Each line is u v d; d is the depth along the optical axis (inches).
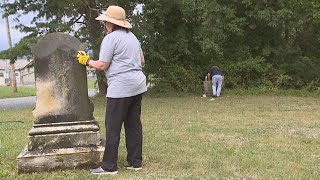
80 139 205.5
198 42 748.6
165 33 797.9
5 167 210.4
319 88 724.7
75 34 653.9
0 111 589.3
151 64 790.5
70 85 206.5
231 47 818.8
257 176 193.5
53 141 203.5
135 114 203.2
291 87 800.3
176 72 787.4
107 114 195.3
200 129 336.8
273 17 748.6
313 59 826.8
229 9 748.6
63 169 201.2
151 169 206.5
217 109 507.8
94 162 203.3
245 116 433.4
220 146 263.6
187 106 552.7
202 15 754.2
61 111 206.2
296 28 819.4
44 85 204.7
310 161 224.8
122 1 674.2
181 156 234.4
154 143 274.5
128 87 191.5
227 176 193.8
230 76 792.3
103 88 775.1
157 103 606.9
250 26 802.2
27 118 459.2
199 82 794.8
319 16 717.9
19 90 1331.2
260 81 792.3
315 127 350.9
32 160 198.4
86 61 203.3
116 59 191.0
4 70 2250.2
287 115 439.8
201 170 203.9
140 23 692.7
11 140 295.0
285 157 233.9
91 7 695.7
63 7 626.8
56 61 204.8
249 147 260.8
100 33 690.2
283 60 815.7
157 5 740.7
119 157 229.6
